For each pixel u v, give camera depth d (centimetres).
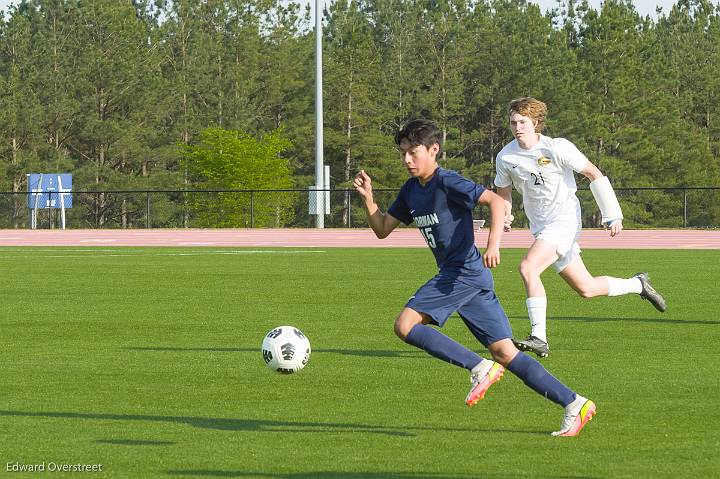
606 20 19125
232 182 17000
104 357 2678
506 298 4203
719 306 3859
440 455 1631
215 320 3491
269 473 1528
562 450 1661
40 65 19538
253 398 2119
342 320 3481
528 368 1738
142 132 19738
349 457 1620
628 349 2803
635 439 1738
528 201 2662
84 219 18662
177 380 2336
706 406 2023
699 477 1501
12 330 3234
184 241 9538
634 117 19262
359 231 11700
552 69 19600
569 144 2608
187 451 1664
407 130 1748
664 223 18275
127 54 19975
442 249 1770
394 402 2070
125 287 4712
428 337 1748
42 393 2178
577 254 2742
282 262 6481
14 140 19275
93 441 1738
